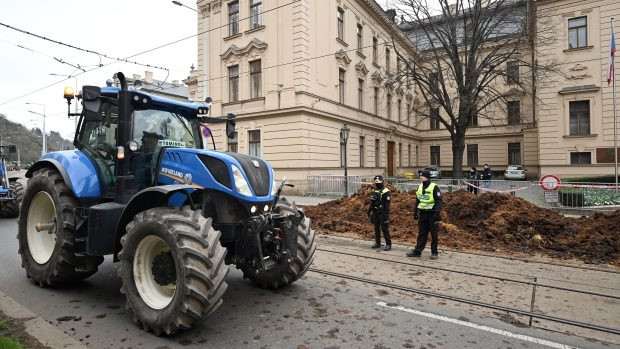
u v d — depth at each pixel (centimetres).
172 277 387
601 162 2289
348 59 2445
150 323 379
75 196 502
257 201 426
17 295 491
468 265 675
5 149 1188
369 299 495
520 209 982
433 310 462
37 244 549
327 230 1016
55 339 368
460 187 1855
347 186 1878
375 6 2777
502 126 3544
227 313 441
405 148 3578
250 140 2247
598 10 2284
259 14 2172
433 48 2241
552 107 2419
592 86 2297
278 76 2084
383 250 795
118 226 429
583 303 494
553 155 2423
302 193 2017
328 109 2231
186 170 443
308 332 394
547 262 700
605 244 796
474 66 2175
